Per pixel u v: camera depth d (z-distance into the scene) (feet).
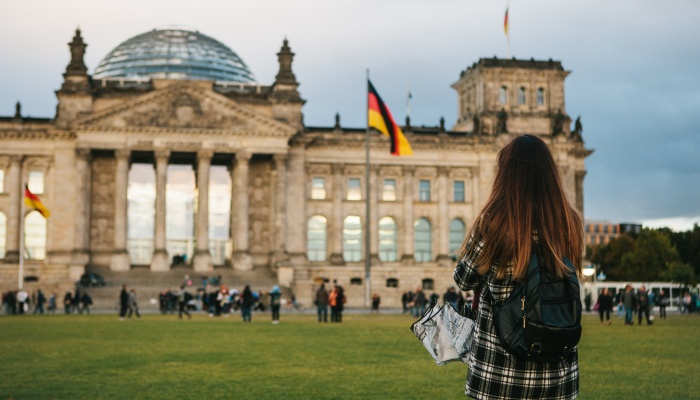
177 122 473.67
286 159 487.20
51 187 478.18
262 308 390.63
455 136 527.40
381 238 523.29
